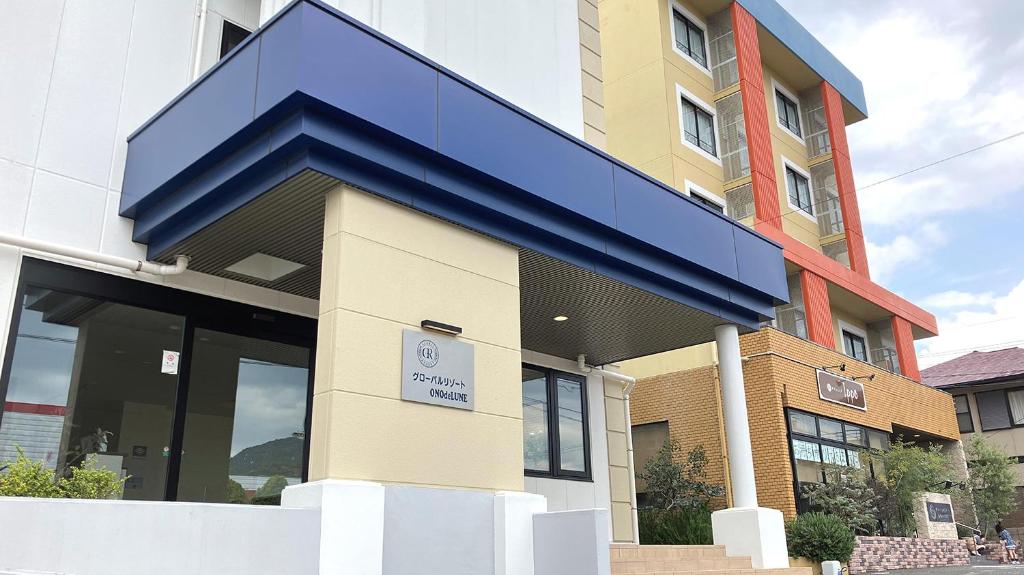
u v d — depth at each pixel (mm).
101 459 7750
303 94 6477
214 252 8234
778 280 12117
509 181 8227
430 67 7723
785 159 25266
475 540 7180
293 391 9469
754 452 17125
